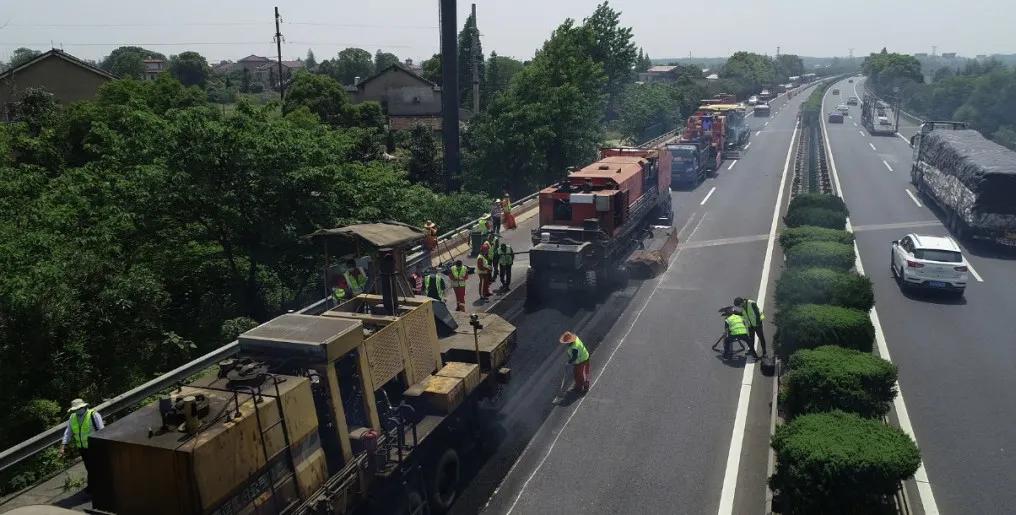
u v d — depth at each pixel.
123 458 7.19
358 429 9.46
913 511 11.07
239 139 20.36
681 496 11.22
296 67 184.62
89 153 38.78
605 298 21.73
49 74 55.44
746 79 131.62
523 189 47.72
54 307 15.52
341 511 8.62
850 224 33.25
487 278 21.59
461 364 11.83
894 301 22.02
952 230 31.14
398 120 80.94
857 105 111.06
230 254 22.19
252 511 7.59
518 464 12.18
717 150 49.84
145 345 17.23
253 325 19.19
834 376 12.27
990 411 14.51
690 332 18.70
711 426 13.51
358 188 23.28
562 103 46.81
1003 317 20.41
